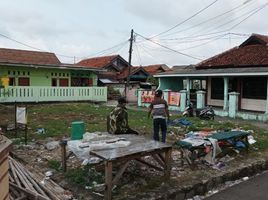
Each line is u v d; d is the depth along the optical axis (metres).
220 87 21.92
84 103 24.38
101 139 6.47
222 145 8.16
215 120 16.12
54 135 10.43
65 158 6.62
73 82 27.41
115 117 7.12
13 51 32.44
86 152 5.61
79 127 6.94
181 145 7.21
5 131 10.93
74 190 5.63
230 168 7.17
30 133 10.76
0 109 17.98
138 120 14.68
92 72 28.30
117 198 5.23
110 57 39.75
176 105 21.52
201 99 19.98
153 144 6.03
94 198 5.27
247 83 19.77
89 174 6.38
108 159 4.96
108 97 31.64
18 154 8.02
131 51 28.38
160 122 8.69
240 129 12.62
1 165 3.00
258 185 6.62
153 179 6.19
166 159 6.05
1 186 3.02
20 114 9.32
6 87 21.48
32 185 5.50
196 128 12.32
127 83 28.88
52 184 5.91
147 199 5.25
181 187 5.80
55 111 17.72
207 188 6.22
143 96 24.66
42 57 33.09
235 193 6.12
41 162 7.36
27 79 24.48
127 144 5.98
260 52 21.59
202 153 7.34
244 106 19.98
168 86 25.77
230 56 23.12
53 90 23.83
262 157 8.23
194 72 21.23
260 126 14.41
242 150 8.64
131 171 6.61
